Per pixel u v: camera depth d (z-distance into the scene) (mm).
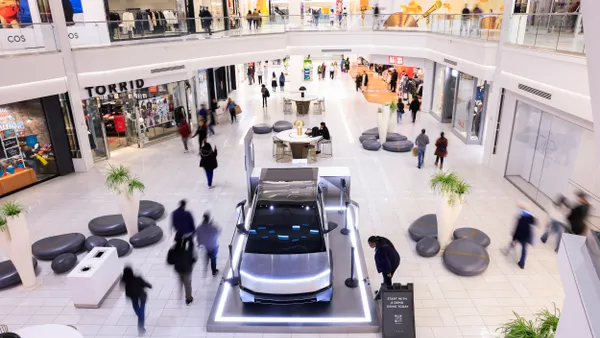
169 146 16359
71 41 13227
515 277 8016
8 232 7484
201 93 21016
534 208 10742
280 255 7156
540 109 11031
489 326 6816
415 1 23000
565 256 3133
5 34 11242
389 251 6789
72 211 11016
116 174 9133
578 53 9164
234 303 7176
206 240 7871
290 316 6867
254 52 19141
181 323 6969
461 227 9539
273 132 17875
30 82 11711
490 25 13641
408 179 12617
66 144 13414
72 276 7137
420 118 20172
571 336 2818
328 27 20953
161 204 10672
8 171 12336
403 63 21000
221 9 23766
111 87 14086
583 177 9750
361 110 21703
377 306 7145
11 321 7055
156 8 20594
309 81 31484
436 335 6645
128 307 7379
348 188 10398
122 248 8766
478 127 15914
